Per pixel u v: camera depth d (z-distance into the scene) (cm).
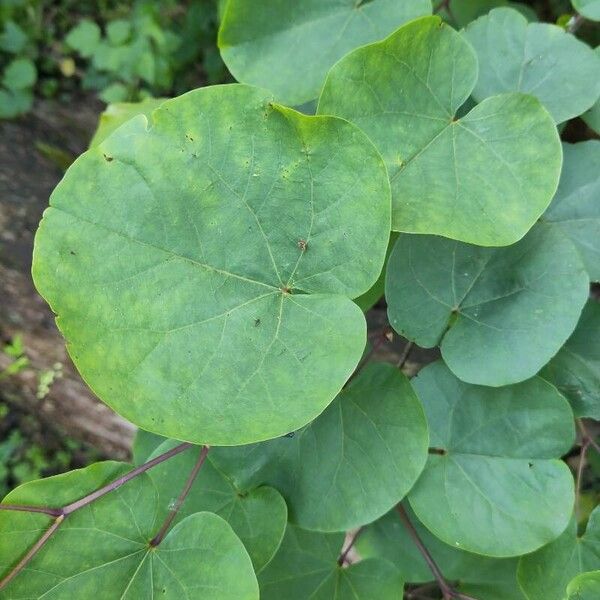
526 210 20
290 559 26
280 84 24
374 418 23
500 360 22
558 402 23
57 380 52
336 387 18
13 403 58
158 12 55
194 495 23
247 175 19
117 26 54
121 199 18
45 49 58
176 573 20
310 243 19
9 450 58
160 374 18
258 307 19
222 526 20
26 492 20
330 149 18
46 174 51
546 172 20
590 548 23
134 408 18
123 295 18
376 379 23
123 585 20
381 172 18
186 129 18
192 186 19
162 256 19
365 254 19
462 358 22
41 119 55
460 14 30
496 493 23
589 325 24
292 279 19
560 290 21
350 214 19
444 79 21
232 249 19
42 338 50
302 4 24
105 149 18
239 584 20
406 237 23
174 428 18
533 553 23
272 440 23
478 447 24
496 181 20
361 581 25
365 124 21
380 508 22
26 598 20
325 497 23
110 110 30
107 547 20
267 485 23
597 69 22
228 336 19
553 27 23
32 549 20
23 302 48
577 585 20
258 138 18
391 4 23
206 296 19
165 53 53
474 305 23
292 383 18
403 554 29
